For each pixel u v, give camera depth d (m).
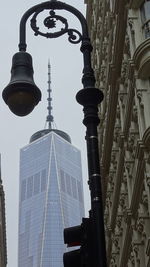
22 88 14.96
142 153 37.62
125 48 46.81
